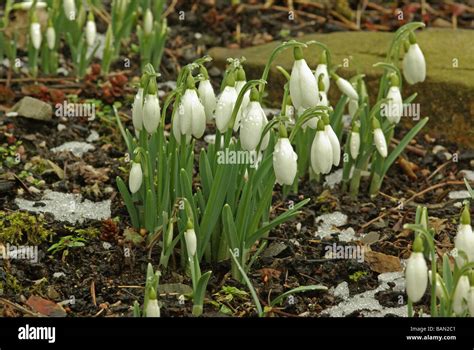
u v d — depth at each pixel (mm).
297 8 6746
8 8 5559
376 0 6844
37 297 3789
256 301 3635
